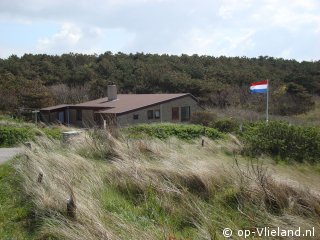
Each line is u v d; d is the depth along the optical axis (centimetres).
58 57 6925
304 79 5728
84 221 557
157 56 7512
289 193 685
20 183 784
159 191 721
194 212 645
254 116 3572
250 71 6406
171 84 5559
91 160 1008
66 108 3512
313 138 1403
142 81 5759
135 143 1159
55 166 851
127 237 517
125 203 701
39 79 5481
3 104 3919
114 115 2781
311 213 629
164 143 1248
